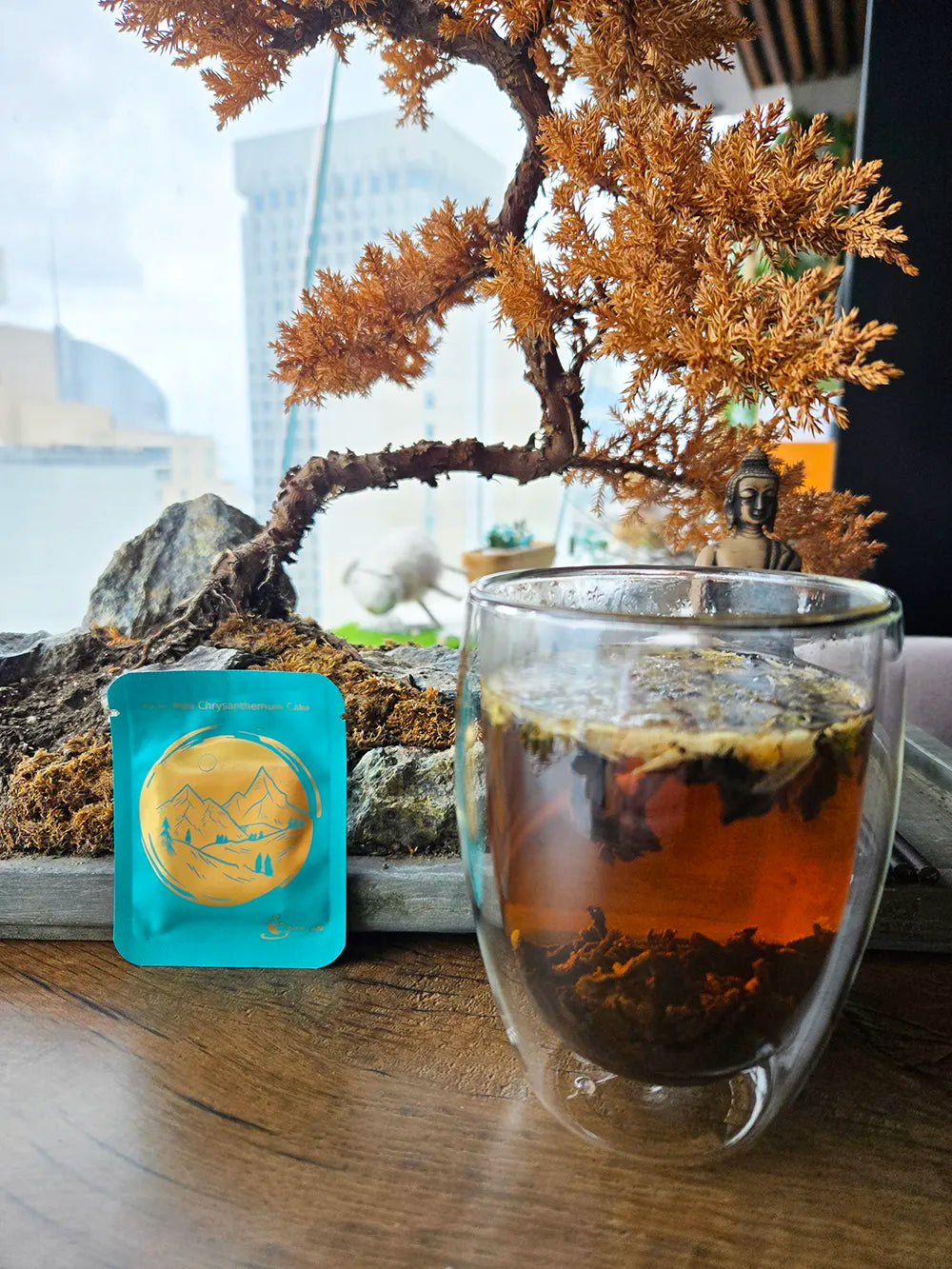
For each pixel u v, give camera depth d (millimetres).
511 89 291
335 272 314
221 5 281
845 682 168
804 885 170
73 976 247
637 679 161
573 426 309
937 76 422
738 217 227
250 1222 172
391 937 263
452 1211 175
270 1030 225
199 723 249
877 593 185
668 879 166
